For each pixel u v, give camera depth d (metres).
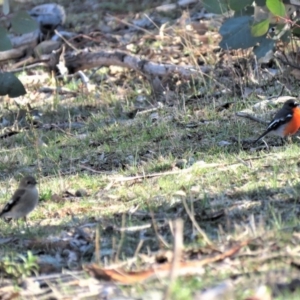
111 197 12.27
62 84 20.55
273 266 8.34
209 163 13.19
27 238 10.72
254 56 17.86
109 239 10.20
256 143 14.23
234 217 10.30
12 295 8.68
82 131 16.84
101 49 21.66
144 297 7.77
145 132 15.62
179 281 8.16
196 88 18.14
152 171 13.39
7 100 19.80
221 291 7.62
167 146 14.64
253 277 8.10
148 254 9.24
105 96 19.06
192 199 11.13
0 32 16.47
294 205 10.32
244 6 15.75
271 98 16.47
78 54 20.59
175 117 16.27
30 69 21.47
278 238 9.03
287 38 16.19
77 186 13.11
